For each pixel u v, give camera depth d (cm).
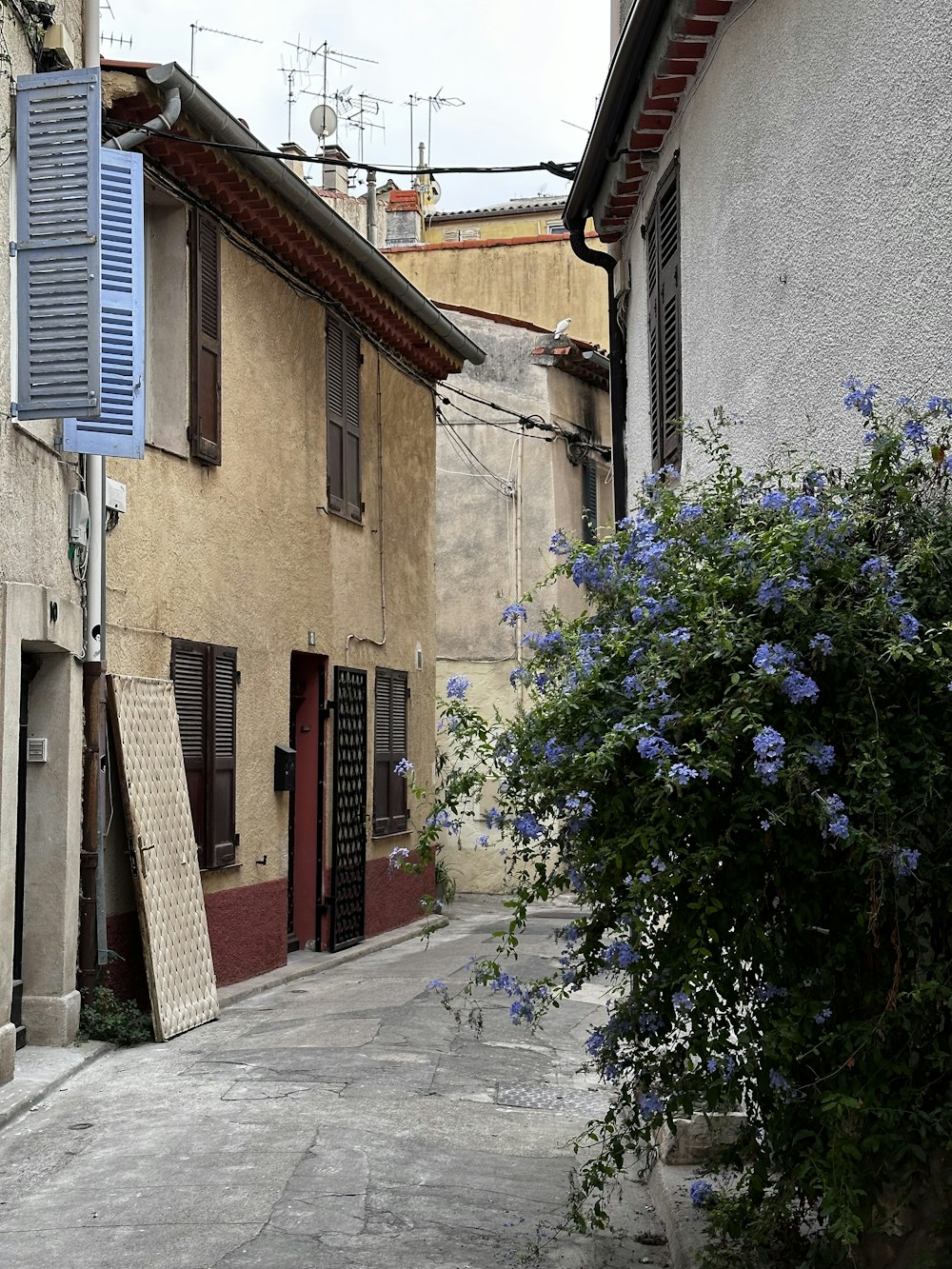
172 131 1074
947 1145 392
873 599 407
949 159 459
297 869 1491
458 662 2316
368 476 1664
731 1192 549
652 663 422
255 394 1301
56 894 902
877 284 524
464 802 465
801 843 411
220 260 1220
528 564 2306
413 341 1762
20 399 812
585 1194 503
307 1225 560
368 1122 723
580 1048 934
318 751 1501
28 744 907
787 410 628
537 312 2902
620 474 1164
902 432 450
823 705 412
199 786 1157
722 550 451
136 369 909
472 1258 530
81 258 816
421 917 1825
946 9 461
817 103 591
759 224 671
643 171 973
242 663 1259
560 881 450
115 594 1019
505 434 2336
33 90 825
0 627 789
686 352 828
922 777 396
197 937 1080
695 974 412
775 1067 421
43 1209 595
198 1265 517
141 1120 736
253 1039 964
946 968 402
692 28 738
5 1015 800
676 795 408
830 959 415
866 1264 424
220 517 1216
